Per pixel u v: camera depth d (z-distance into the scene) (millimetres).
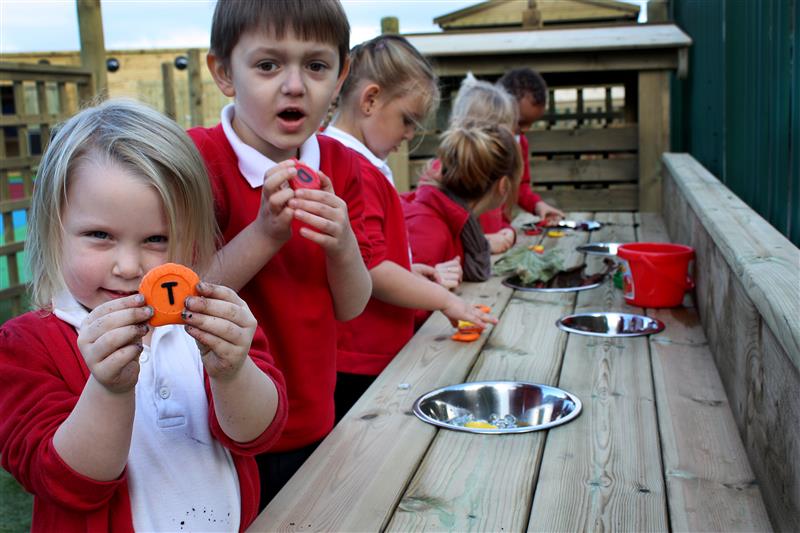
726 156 4293
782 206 2746
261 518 1374
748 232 2043
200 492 1398
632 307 2781
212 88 15023
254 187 1861
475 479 1507
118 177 1255
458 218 3180
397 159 5980
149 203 1273
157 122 1354
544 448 1641
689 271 2879
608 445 1650
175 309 1193
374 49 2699
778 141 2811
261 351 1533
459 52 6004
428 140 6094
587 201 6184
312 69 1773
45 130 6117
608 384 2008
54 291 1354
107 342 1150
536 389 1950
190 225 1353
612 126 6086
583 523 1347
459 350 2301
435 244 3102
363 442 1671
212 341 1225
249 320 1263
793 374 1263
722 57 4492
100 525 1304
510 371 2115
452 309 2482
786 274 1569
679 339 2395
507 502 1420
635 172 6086
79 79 6508
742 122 3658
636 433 1708
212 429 1402
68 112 6344
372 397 1933
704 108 5570
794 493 1251
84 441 1196
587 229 4586
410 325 2756
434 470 1547
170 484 1379
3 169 5668
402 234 2666
